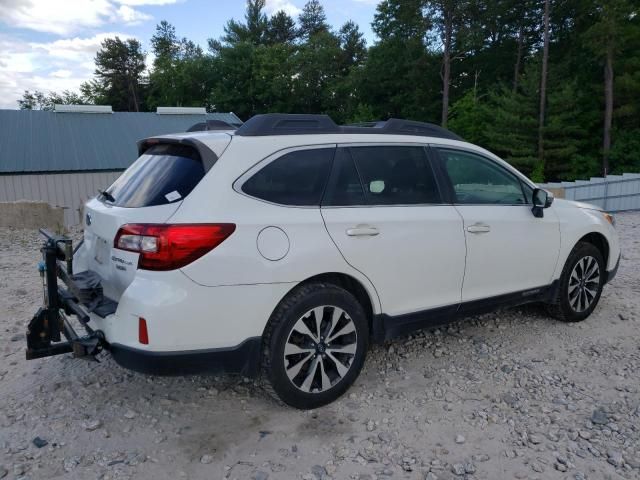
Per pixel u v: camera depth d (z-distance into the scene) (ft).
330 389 12.09
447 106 155.53
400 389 12.98
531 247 15.51
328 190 12.10
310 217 11.62
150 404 12.39
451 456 10.39
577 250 16.92
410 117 175.94
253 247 10.76
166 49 266.57
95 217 12.10
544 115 136.87
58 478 9.80
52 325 11.98
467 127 152.15
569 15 151.33
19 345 15.81
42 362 14.58
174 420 11.72
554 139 135.54
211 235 10.34
